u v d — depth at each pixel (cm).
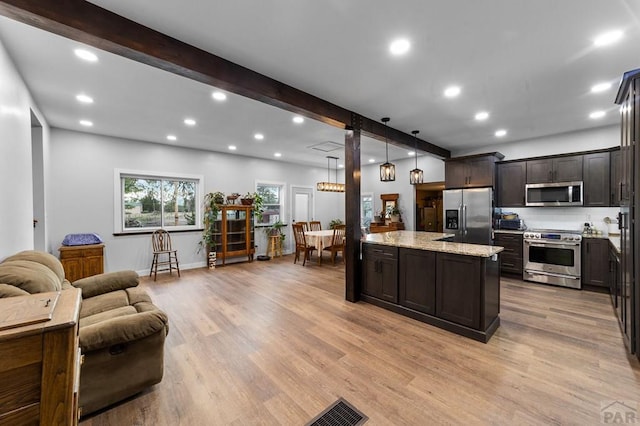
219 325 303
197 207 605
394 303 343
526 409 175
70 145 456
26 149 274
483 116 386
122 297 259
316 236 623
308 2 174
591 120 405
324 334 282
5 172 210
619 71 260
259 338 273
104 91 304
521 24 194
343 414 173
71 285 255
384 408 178
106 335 168
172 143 550
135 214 535
